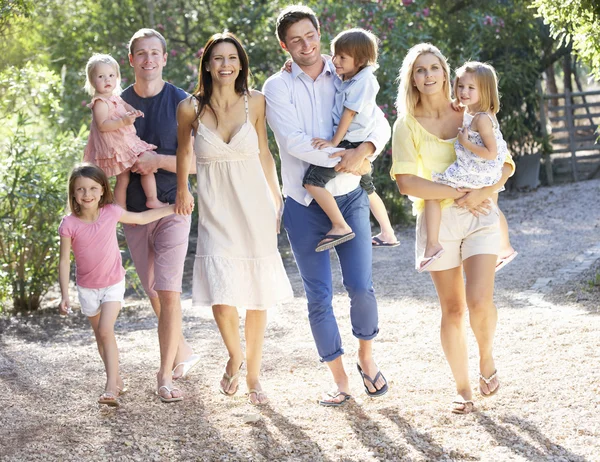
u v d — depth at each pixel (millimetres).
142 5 15219
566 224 12609
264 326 4742
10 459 4047
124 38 15172
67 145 9547
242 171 4496
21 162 8906
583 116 17875
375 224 14141
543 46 17453
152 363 5887
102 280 4891
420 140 4359
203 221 4586
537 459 3773
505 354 5523
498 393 4684
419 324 6816
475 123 4191
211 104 4527
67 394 5160
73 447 4188
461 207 4285
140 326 7855
